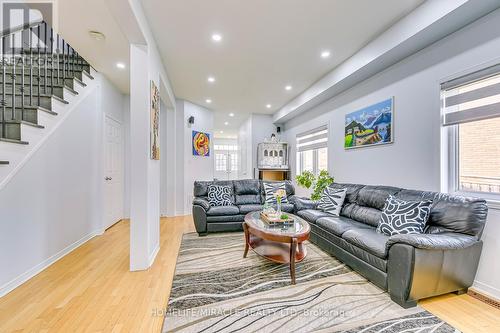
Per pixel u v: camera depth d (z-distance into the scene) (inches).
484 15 77.2
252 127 252.4
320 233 113.4
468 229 72.0
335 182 161.9
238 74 147.6
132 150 91.8
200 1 82.2
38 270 89.7
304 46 114.3
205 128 230.5
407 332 57.9
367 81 131.6
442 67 91.2
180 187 201.6
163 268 93.9
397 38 95.6
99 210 141.9
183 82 161.5
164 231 150.6
